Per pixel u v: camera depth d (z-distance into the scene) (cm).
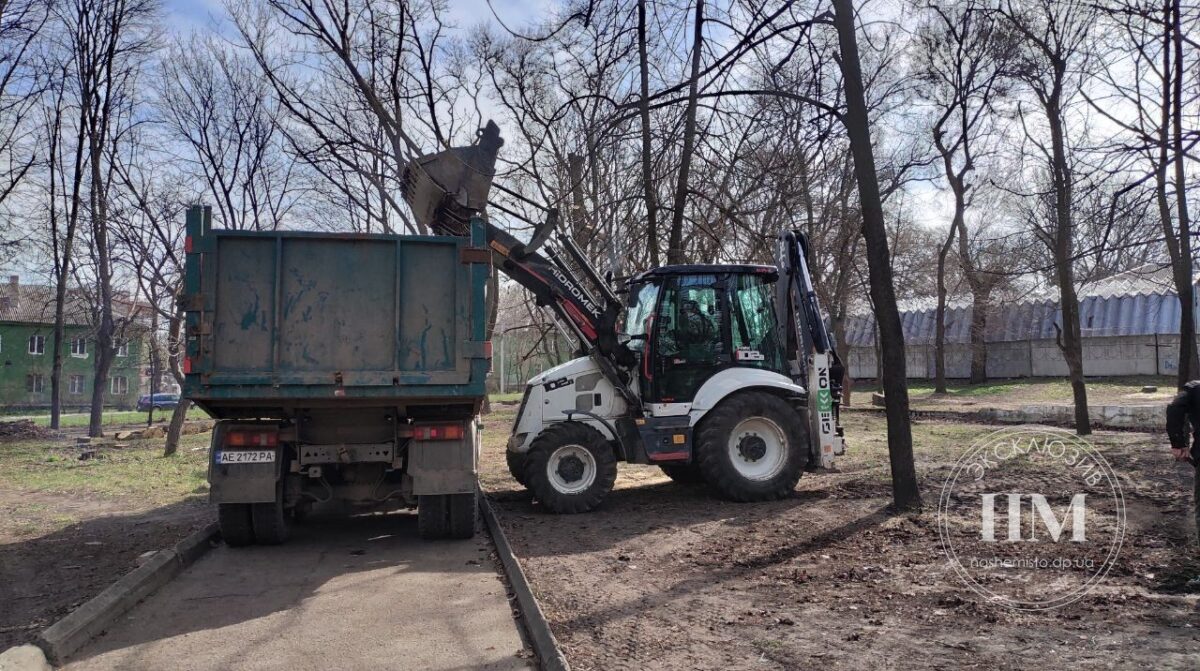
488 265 718
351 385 687
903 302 3609
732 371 947
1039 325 2980
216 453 716
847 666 411
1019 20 1303
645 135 1055
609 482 904
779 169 1204
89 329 3688
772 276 1004
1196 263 1057
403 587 600
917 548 656
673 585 589
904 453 808
